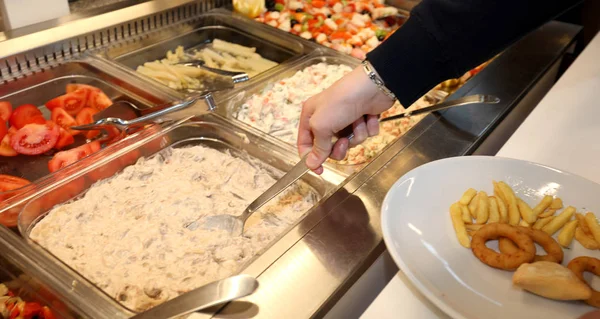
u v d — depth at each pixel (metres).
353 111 0.96
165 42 1.70
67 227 1.01
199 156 1.21
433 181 0.96
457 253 0.86
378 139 1.28
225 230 1.01
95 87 1.43
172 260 0.93
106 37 1.55
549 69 1.59
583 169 1.10
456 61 0.95
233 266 0.91
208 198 1.10
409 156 1.13
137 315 0.72
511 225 0.87
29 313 0.83
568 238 0.89
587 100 1.34
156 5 1.67
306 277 0.83
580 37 1.97
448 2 0.92
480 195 0.94
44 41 1.40
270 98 1.41
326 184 1.10
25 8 1.42
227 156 1.22
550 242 0.85
